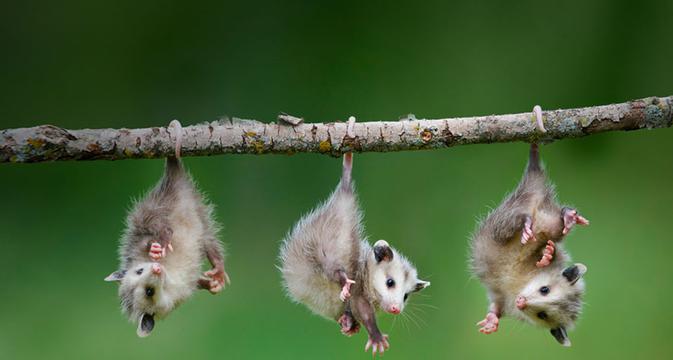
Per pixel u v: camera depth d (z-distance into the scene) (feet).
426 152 69.87
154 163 67.82
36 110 76.33
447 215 67.72
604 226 68.44
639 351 61.16
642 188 70.18
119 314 60.34
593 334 61.77
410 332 59.16
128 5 78.79
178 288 41.55
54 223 65.92
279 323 59.77
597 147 71.36
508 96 76.13
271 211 68.54
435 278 63.93
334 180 69.56
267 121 76.13
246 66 77.56
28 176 67.05
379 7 78.74
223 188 68.69
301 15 78.84
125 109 76.79
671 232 67.36
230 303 61.16
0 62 76.43
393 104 76.18
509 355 58.54
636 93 76.59
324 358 57.52
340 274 41.45
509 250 43.98
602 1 77.92
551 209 43.29
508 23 78.28
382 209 68.23
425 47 77.77
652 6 77.36
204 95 77.05
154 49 78.07
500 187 68.54
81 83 77.15
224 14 78.95
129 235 42.45
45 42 77.61
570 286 43.83
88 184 67.31
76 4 78.59
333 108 76.33
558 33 77.82
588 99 76.74
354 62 77.46
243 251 66.49
